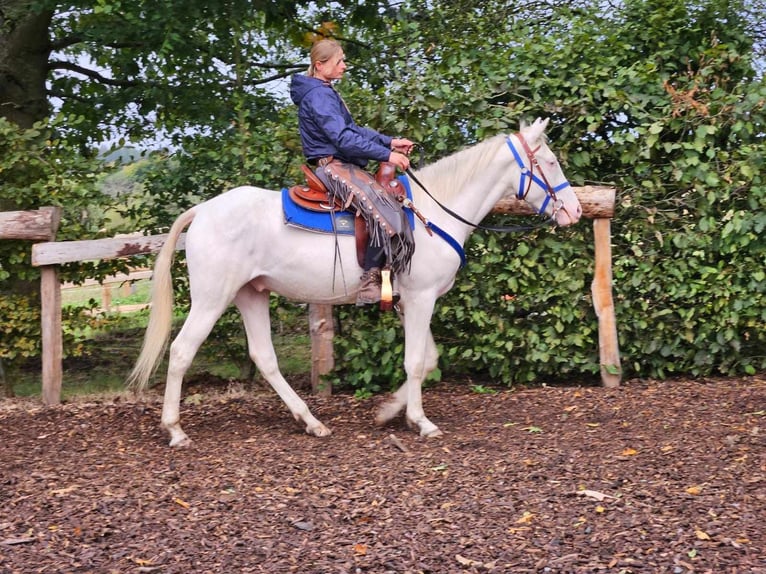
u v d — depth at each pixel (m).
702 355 7.00
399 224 5.33
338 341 6.91
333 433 5.84
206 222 5.45
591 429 5.63
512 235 6.89
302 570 3.60
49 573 3.59
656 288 6.88
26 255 6.92
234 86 8.98
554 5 9.28
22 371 8.63
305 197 5.43
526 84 6.84
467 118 6.80
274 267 5.48
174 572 3.60
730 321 6.84
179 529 4.02
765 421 5.56
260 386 7.37
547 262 6.89
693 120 6.70
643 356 7.11
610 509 4.12
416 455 5.16
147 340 5.55
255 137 6.78
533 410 6.23
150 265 7.23
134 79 9.28
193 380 7.71
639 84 6.73
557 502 4.25
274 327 7.41
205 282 5.42
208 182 6.98
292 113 6.85
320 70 5.44
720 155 6.75
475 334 7.02
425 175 5.74
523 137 5.73
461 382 7.27
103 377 8.06
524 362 7.12
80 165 6.99
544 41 6.84
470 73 6.84
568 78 6.87
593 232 6.88
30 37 8.76
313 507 4.28
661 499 4.23
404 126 6.67
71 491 4.57
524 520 4.03
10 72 8.77
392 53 8.88
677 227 6.94
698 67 7.12
